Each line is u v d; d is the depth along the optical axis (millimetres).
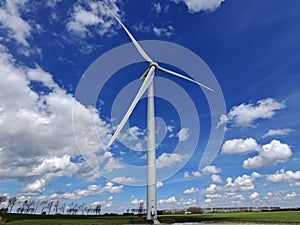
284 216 55812
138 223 40594
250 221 42688
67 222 43438
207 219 47219
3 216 60312
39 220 51000
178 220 45031
